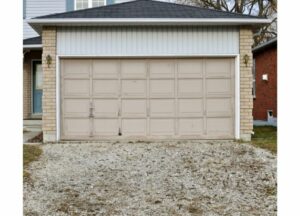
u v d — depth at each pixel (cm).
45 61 1052
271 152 895
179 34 1069
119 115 1072
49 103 1052
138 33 1066
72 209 554
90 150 938
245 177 707
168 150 927
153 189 641
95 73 1071
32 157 850
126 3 1263
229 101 1077
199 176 713
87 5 1669
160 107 1075
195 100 1076
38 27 1071
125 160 832
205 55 1068
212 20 1026
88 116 1068
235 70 1074
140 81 1075
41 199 592
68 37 1061
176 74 1076
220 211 550
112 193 621
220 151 912
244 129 1064
